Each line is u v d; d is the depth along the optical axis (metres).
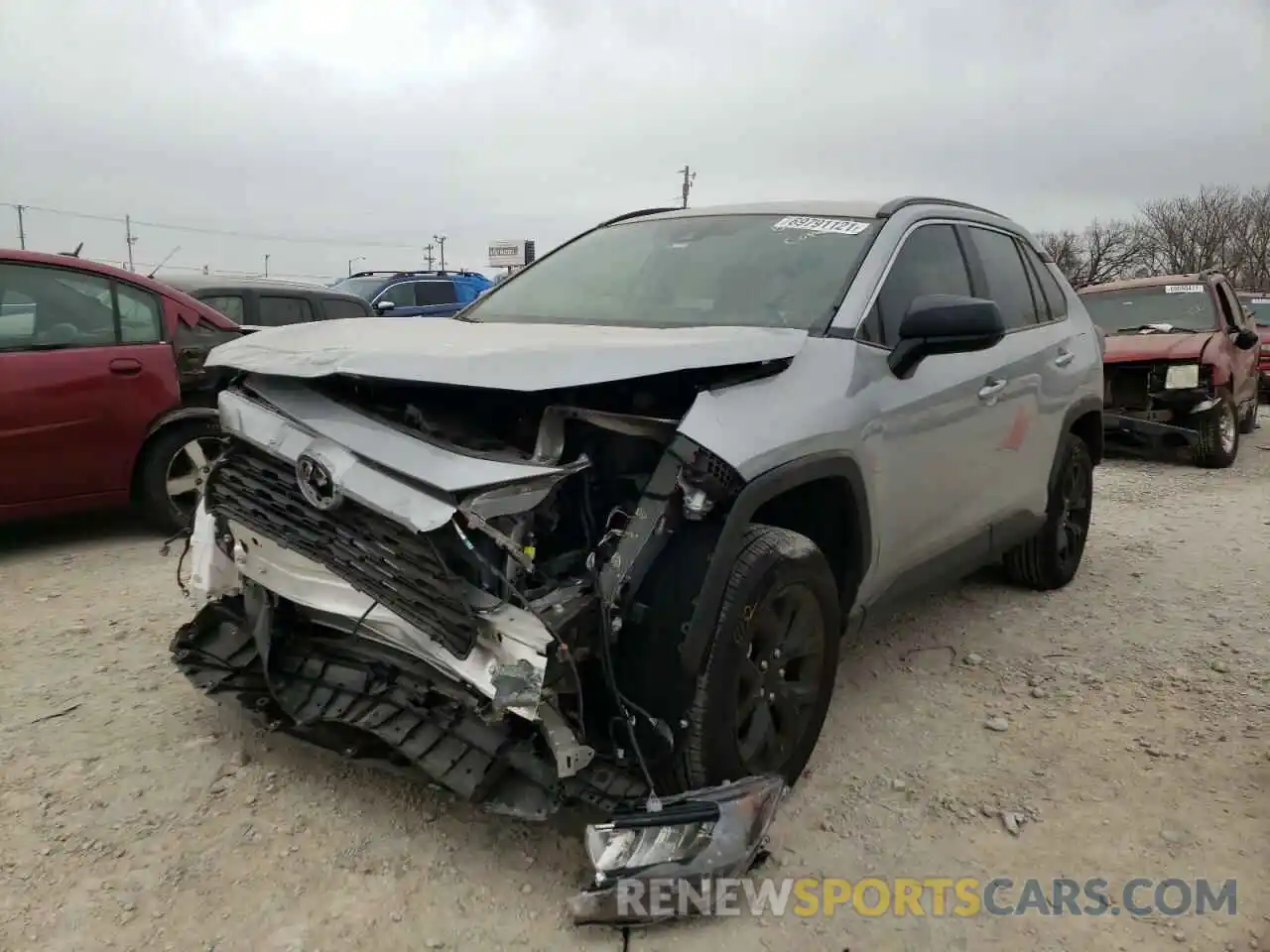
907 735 3.56
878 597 3.52
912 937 2.49
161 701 3.63
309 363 2.56
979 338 3.12
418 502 2.34
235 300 10.00
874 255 3.57
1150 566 5.81
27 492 5.31
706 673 2.60
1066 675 4.12
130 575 5.20
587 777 2.51
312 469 2.52
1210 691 3.97
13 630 4.36
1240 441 11.69
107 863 2.67
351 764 3.06
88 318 5.52
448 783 2.54
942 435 3.66
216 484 2.88
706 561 2.57
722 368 2.86
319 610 2.76
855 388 3.16
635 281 3.79
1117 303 10.93
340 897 2.55
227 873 2.64
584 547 2.62
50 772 3.12
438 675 2.67
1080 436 5.36
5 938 2.38
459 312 4.09
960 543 4.02
